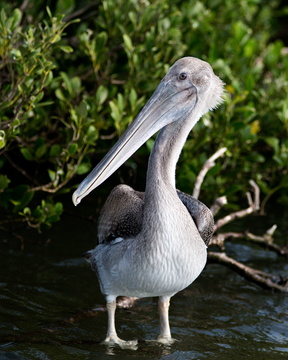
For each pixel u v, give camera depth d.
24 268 10.95
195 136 12.98
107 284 8.30
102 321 9.40
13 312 9.33
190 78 8.11
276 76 15.12
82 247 12.04
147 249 7.64
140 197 8.94
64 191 11.12
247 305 10.42
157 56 12.41
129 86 12.38
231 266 11.04
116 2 12.79
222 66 13.32
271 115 13.98
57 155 11.27
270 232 11.79
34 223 12.48
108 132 13.24
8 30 10.11
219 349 8.75
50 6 14.33
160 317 8.77
